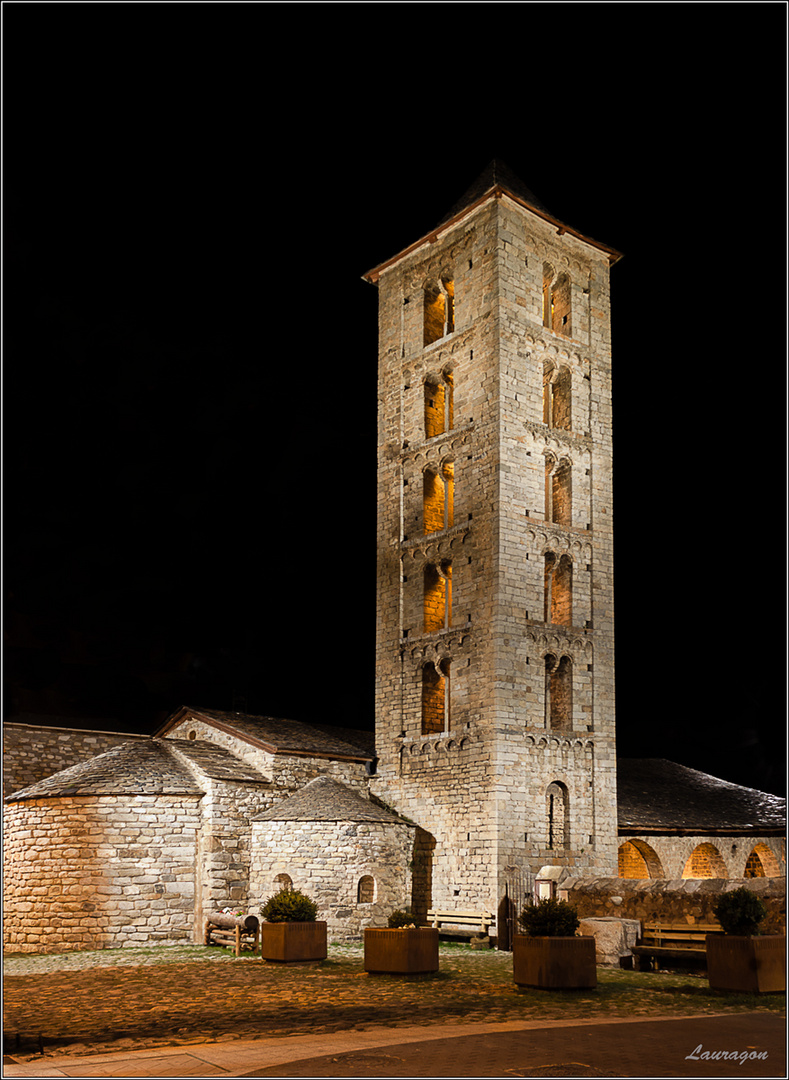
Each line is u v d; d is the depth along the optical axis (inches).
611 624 1486.2
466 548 1438.2
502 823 1293.1
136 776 1250.0
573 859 1350.9
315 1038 582.2
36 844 1215.6
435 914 1342.3
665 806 1579.7
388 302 1700.3
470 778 1344.7
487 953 1170.0
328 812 1272.1
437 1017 665.6
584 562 1485.0
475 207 1526.8
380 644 1555.1
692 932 966.4
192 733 1528.1
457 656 1412.4
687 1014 688.4
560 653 1418.6
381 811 1346.0
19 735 1482.5
